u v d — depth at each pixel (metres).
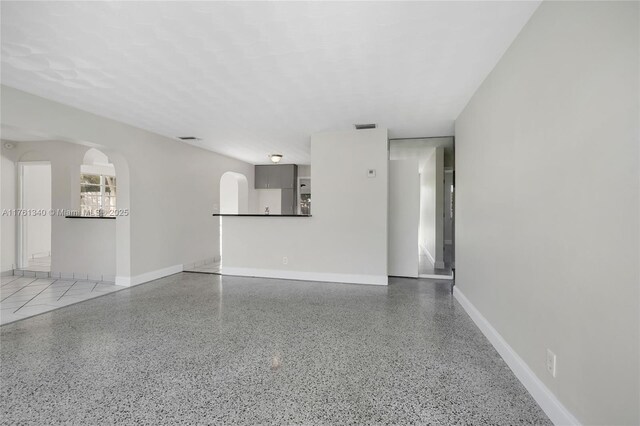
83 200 7.09
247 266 5.11
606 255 1.23
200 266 5.86
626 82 1.12
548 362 1.66
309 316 3.22
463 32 2.03
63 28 1.99
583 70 1.36
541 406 1.71
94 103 3.41
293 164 8.02
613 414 1.20
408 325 2.97
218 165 6.51
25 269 5.18
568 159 1.47
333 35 2.08
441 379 2.03
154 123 4.21
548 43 1.65
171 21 1.92
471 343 2.56
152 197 4.75
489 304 2.60
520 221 1.99
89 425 1.59
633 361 1.10
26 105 3.06
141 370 2.13
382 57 2.38
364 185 4.55
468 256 3.28
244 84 2.90
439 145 5.73
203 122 4.18
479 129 2.88
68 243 4.85
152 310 3.40
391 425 1.60
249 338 2.67
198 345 2.52
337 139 4.64
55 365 2.19
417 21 1.92
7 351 2.40
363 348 2.48
